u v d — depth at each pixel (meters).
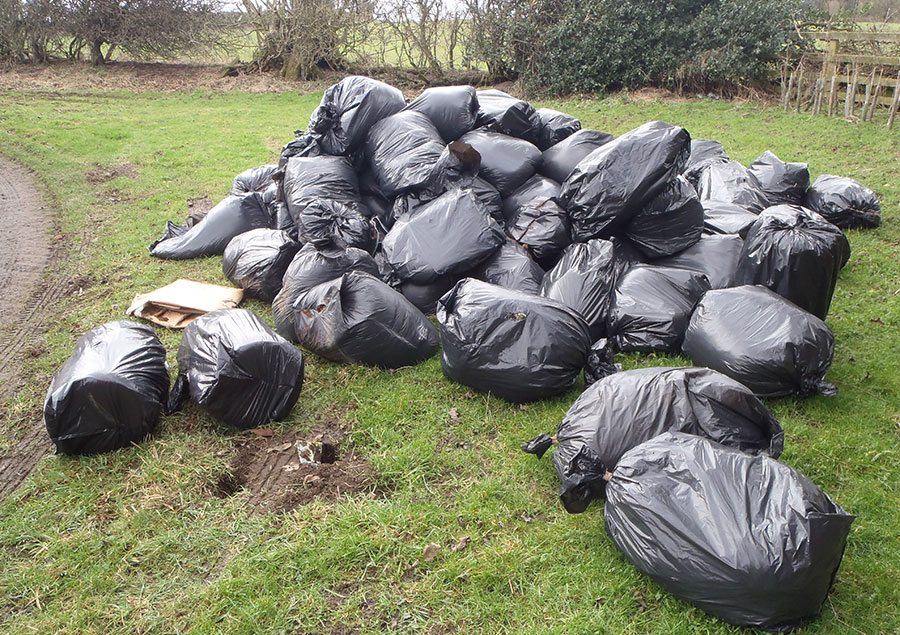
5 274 6.00
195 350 3.85
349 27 16.27
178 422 3.80
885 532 3.00
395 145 5.52
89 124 12.21
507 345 3.83
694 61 12.94
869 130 9.89
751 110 11.81
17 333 4.96
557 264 4.74
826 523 2.40
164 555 2.93
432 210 4.89
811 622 2.55
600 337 4.52
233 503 3.21
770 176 6.46
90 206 7.88
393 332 4.26
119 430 3.54
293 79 16.88
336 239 4.86
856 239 6.16
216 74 17.16
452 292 4.18
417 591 2.75
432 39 15.95
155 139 11.15
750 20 12.55
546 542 2.97
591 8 13.59
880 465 3.42
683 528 2.54
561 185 5.50
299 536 2.99
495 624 2.61
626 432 3.18
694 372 3.33
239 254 5.48
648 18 13.22
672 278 4.51
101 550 2.97
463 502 3.20
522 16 14.52
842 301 5.11
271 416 3.79
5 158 9.94
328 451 3.58
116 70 17.11
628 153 4.69
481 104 6.38
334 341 4.19
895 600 2.67
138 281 5.78
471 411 3.88
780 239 4.39
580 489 2.97
